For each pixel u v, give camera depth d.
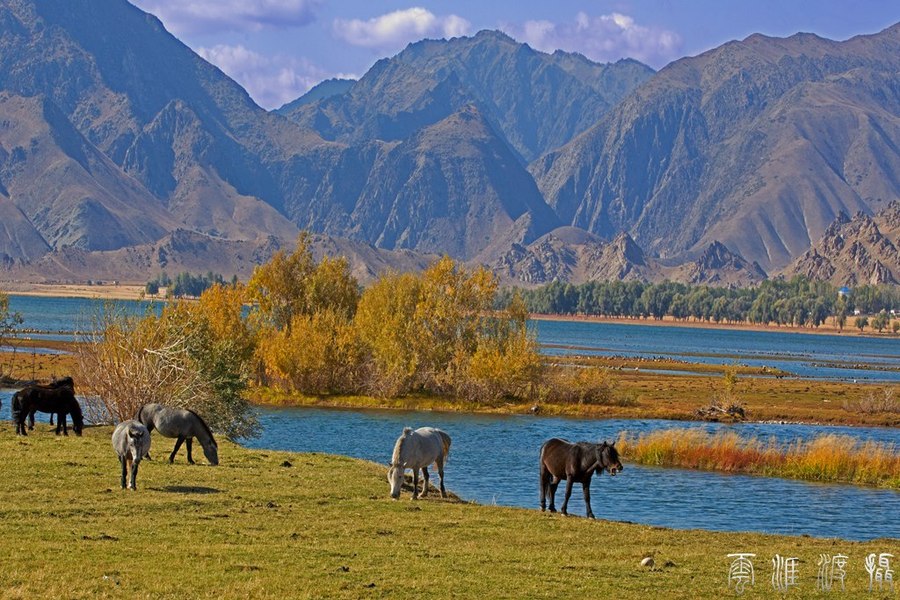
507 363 120.31
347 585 27.28
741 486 65.12
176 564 28.53
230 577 27.52
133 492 37.97
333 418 100.75
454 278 125.88
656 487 63.38
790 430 105.62
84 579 26.47
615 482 65.06
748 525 51.78
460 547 33.00
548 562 31.42
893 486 67.12
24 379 109.06
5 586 25.53
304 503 39.06
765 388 158.75
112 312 68.25
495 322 126.31
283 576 27.86
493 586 28.11
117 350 64.31
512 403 119.75
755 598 28.56
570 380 124.38
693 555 34.12
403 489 45.97
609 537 36.78
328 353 119.69
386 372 120.25
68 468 41.69
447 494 46.69
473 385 119.69
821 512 56.47
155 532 32.25
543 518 40.16
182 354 65.50
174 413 46.16
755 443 85.06
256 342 121.44
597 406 119.88
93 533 31.53
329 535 33.69
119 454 38.88
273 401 115.25
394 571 29.16
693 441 78.25
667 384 156.62
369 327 124.00
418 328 122.75
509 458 74.75
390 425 95.44
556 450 43.09
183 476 42.38
